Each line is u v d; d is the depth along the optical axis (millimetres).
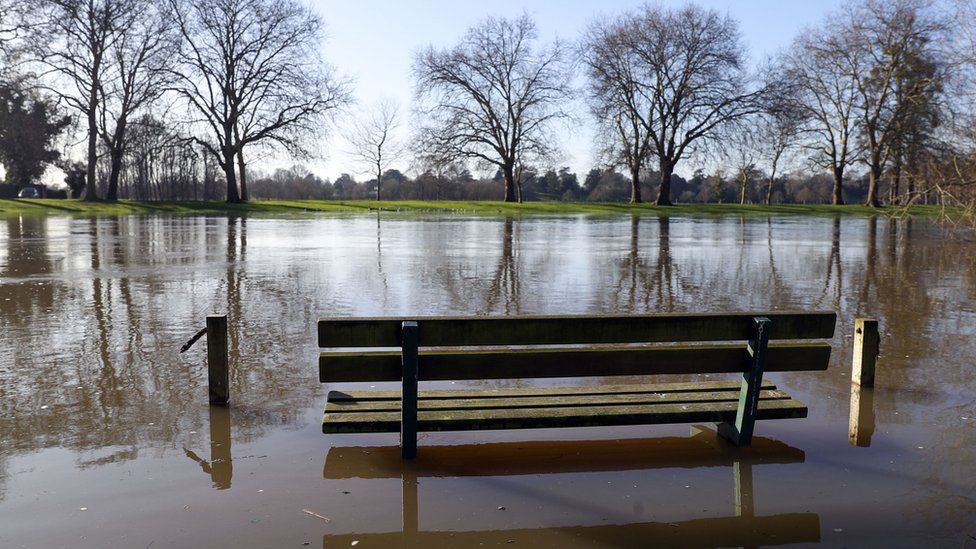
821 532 3781
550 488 4328
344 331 4605
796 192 104438
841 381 6660
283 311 10211
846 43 52469
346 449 4934
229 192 56094
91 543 3594
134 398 6043
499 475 4520
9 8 42719
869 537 3725
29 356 7457
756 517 3951
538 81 58969
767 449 4973
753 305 11195
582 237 26859
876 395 6211
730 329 4859
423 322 4613
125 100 51781
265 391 6266
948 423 5484
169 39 50031
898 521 3902
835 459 4785
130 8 48750
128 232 27797
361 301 11148
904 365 7250
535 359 4754
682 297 11969
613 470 4617
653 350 4820
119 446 4941
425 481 4410
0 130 48438
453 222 39688
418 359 4676
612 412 4879
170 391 6246
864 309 10859
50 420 5473
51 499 4090
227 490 4234
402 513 3965
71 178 60812
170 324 9172
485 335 4680
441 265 16344
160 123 52000
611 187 102562
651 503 4129
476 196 96625
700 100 52531
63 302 10844
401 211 54125
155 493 4180
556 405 5020
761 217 50031
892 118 51875
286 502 4082
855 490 4301
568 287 12961
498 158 62719
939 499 4176
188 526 3777
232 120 54500
